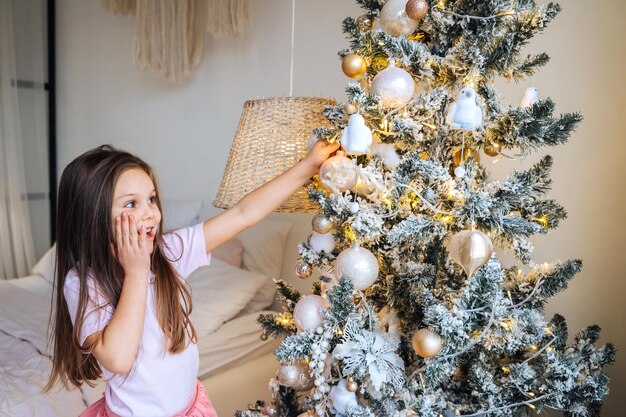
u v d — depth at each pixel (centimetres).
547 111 82
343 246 100
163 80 269
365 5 99
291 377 95
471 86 83
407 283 91
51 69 335
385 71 84
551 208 96
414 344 80
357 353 84
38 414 133
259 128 123
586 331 102
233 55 231
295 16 200
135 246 93
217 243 115
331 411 92
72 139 333
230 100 236
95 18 305
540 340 96
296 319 94
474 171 94
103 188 97
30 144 331
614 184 124
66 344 104
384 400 89
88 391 144
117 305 94
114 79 299
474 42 82
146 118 283
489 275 80
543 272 96
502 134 85
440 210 85
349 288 83
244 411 110
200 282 194
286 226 208
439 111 88
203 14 239
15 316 184
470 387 96
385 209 89
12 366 149
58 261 104
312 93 196
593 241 128
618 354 126
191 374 108
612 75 122
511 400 92
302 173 103
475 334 85
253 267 210
